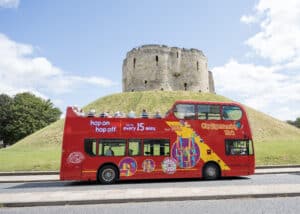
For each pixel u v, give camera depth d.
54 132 48.12
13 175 21.80
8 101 75.31
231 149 18.78
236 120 19.27
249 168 18.77
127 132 17.66
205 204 10.58
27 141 47.25
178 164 17.86
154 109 55.88
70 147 16.92
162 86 74.44
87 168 16.88
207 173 18.28
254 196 11.78
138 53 76.50
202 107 18.92
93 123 17.44
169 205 10.48
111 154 17.25
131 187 15.20
